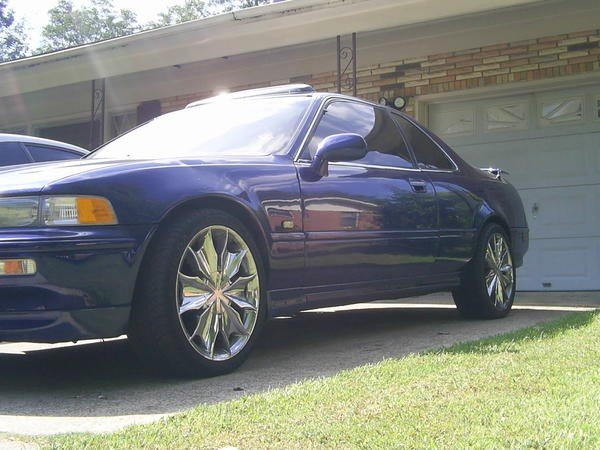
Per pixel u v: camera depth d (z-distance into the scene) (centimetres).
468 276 527
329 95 451
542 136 855
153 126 466
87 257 296
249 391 301
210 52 896
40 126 1287
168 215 321
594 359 327
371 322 556
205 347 329
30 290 292
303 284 380
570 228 838
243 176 357
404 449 205
